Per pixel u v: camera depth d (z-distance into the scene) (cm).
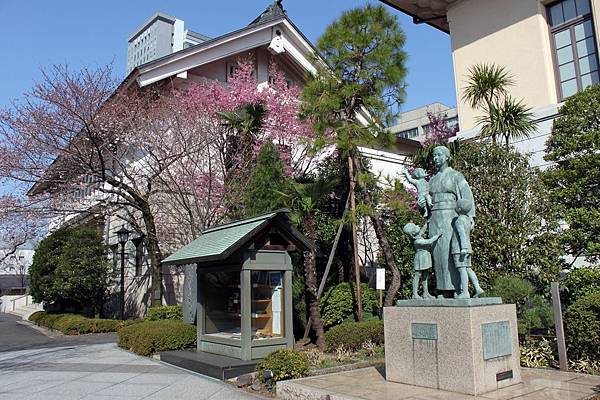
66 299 1803
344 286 1245
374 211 1120
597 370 713
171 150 1495
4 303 3428
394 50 1156
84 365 977
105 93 1572
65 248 1773
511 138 1248
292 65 1977
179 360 924
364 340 988
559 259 909
